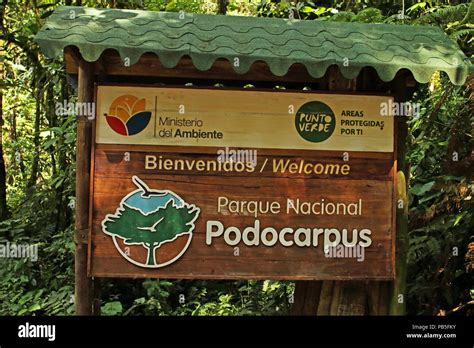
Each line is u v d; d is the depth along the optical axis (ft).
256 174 13.12
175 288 20.77
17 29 27.02
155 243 12.96
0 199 26.50
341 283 14.30
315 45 12.57
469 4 18.88
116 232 12.90
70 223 23.95
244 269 13.08
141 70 13.74
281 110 13.14
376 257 13.38
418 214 16.56
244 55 12.02
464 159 16.35
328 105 13.23
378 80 14.11
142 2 24.76
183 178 13.00
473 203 15.94
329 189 13.26
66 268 21.13
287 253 13.17
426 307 17.06
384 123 13.35
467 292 17.07
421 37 13.28
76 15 12.73
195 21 12.96
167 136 12.96
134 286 20.76
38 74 26.53
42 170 30.53
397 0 23.72
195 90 12.99
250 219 13.12
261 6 25.45
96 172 12.87
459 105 17.88
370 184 13.34
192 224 13.02
